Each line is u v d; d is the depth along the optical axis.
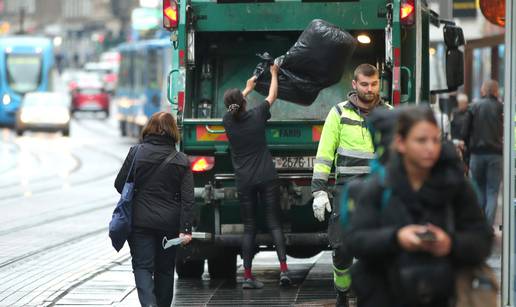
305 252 24.48
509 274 16.83
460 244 9.99
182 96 22.56
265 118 22.00
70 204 43.16
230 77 24.30
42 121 97.12
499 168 31.17
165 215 18.25
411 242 9.87
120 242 18.16
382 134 10.38
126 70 93.00
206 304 21.22
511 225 16.78
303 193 22.50
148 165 18.22
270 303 21.22
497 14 23.23
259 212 23.05
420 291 9.95
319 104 23.77
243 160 21.97
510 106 16.72
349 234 10.28
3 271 25.88
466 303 10.05
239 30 23.03
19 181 54.69
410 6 21.80
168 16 22.67
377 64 23.62
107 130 113.19
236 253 24.31
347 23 22.75
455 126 34.44
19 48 106.88
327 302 21.19
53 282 24.03
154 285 18.81
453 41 25.17
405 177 10.11
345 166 19.23
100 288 23.17
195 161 22.78
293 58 21.92
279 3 22.98
